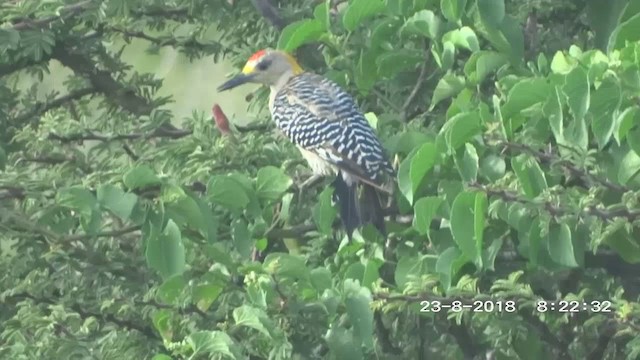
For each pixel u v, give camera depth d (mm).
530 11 13141
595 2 13008
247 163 12664
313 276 10859
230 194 11508
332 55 13703
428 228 11094
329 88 13406
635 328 10625
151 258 11070
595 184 10617
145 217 11305
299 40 13266
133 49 19703
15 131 15375
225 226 12688
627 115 10172
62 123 13945
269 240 12992
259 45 15211
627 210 10328
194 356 10102
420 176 10922
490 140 10500
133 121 15414
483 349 12766
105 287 12547
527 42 13344
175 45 16172
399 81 13445
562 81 10438
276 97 13805
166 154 12734
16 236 12328
